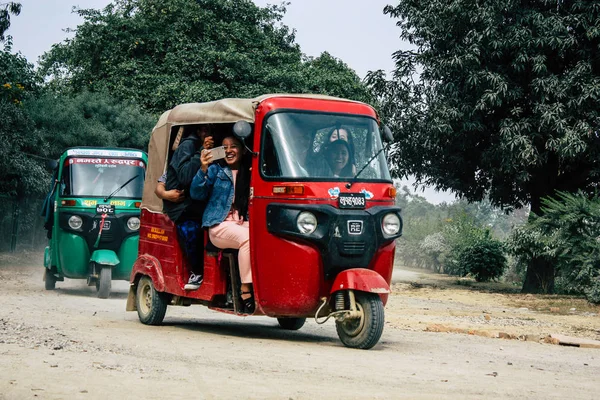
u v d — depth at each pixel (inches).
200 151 380.8
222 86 1378.0
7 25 976.3
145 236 424.5
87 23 1454.2
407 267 1898.4
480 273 1184.2
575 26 866.1
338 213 329.1
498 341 424.2
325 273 331.0
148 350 293.7
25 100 1156.5
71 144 1140.5
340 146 346.9
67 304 510.6
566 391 255.8
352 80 1444.4
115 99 1253.7
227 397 207.8
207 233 366.6
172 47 1424.7
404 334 431.5
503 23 892.0
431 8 914.1
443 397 227.5
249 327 432.5
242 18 1574.8
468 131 919.7
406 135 959.6
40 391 202.5
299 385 233.5
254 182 340.2
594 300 745.6
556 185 976.9
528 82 909.2
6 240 1074.7
